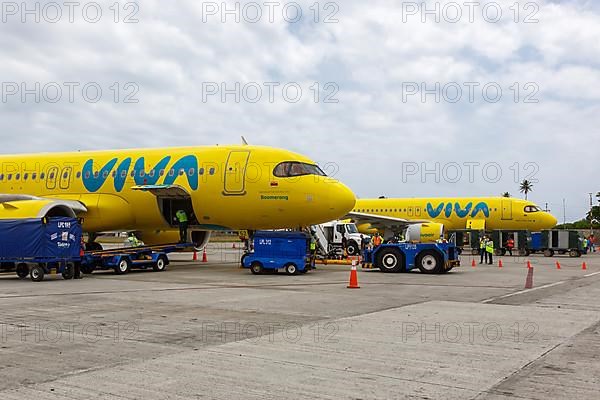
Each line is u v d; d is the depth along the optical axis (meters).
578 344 8.41
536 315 11.30
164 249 24.17
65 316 10.91
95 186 26.05
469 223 48.25
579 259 40.09
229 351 7.83
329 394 5.90
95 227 25.84
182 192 24.34
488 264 32.03
